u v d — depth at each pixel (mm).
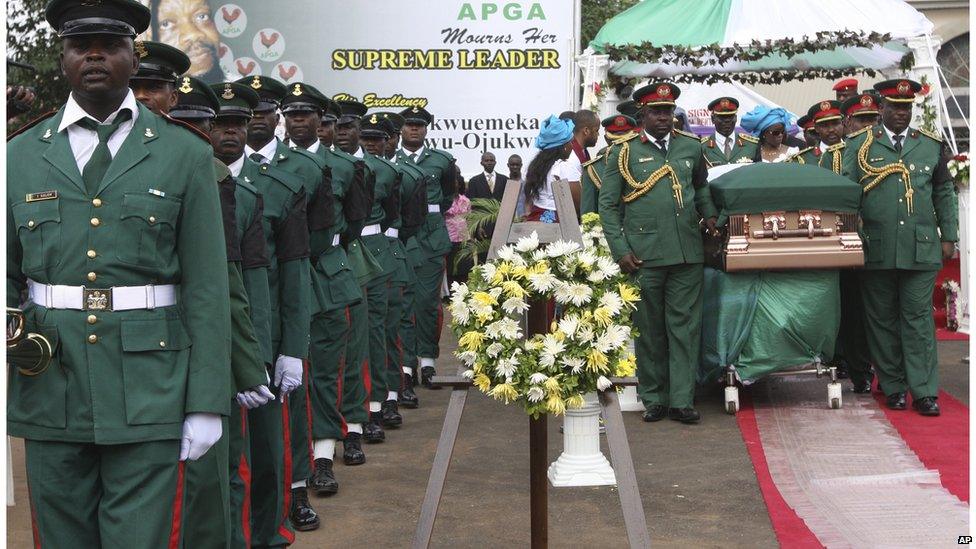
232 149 5441
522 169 16797
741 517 6336
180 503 3926
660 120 8766
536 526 5340
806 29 11898
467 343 5160
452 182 10641
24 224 3850
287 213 5512
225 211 4488
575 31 16734
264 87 5957
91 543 3951
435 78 16812
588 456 7086
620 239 8773
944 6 22609
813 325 8992
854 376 9859
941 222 9055
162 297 3930
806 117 12078
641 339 8922
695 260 8734
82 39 3832
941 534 5867
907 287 8977
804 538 5867
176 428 3873
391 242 8945
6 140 4027
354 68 16797
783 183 8828
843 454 7672
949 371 10828
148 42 4613
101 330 3822
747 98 16500
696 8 12305
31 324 3859
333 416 6887
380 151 8992
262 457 5441
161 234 3893
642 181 8734
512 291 5066
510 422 8977
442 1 16719
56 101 16156
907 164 8969
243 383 4438
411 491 6926
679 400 8781
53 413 3830
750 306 9031
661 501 6660
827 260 8844
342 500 6723
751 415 8977
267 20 16703
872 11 12180
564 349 5055
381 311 8477
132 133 3928
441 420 9117
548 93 16797
